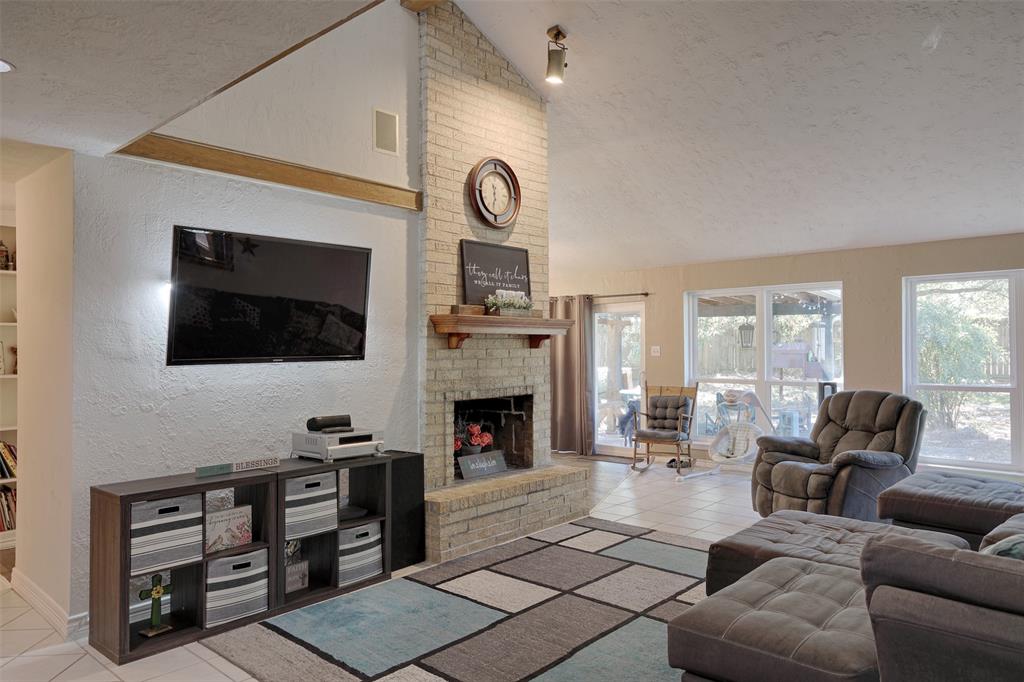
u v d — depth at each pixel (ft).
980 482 13.61
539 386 17.66
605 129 18.19
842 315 21.48
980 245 19.02
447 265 15.52
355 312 13.66
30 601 11.48
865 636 6.48
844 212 19.17
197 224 11.57
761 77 14.93
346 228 13.83
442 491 14.62
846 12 12.81
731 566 9.68
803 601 7.33
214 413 11.73
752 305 23.97
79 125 9.25
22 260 12.00
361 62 14.16
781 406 23.27
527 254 17.47
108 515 9.64
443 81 15.57
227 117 11.89
